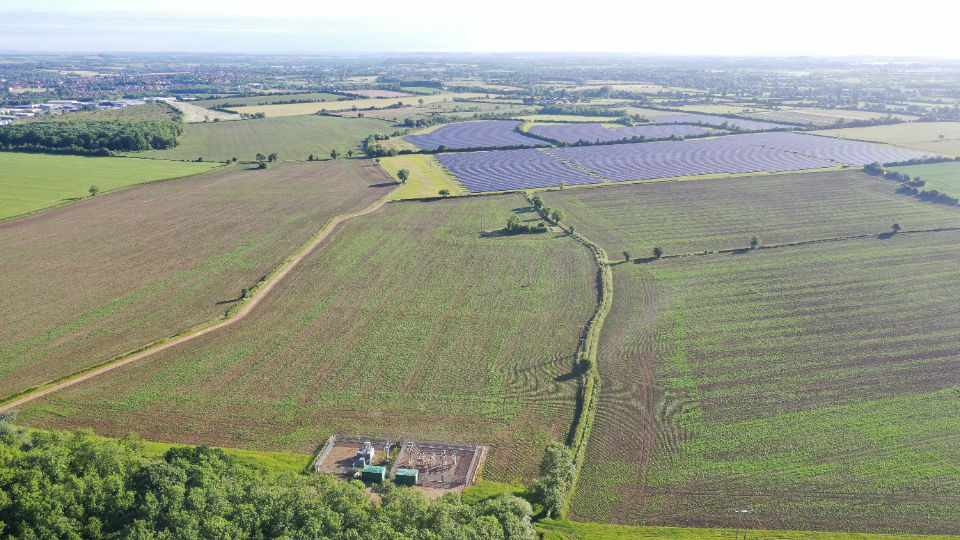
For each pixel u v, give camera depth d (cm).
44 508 4922
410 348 9006
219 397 7750
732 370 8381
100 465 5575
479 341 9212
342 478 6394
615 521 5916
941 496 6103
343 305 10419
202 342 9119
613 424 7319
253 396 7788
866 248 12888
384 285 11238
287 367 8469
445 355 8819
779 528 5794
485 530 4981
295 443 6944
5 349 8806
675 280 11425
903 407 7469
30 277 11344
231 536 4853
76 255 12500
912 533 5700
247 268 11950
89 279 11312
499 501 5578
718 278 11475
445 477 6469
